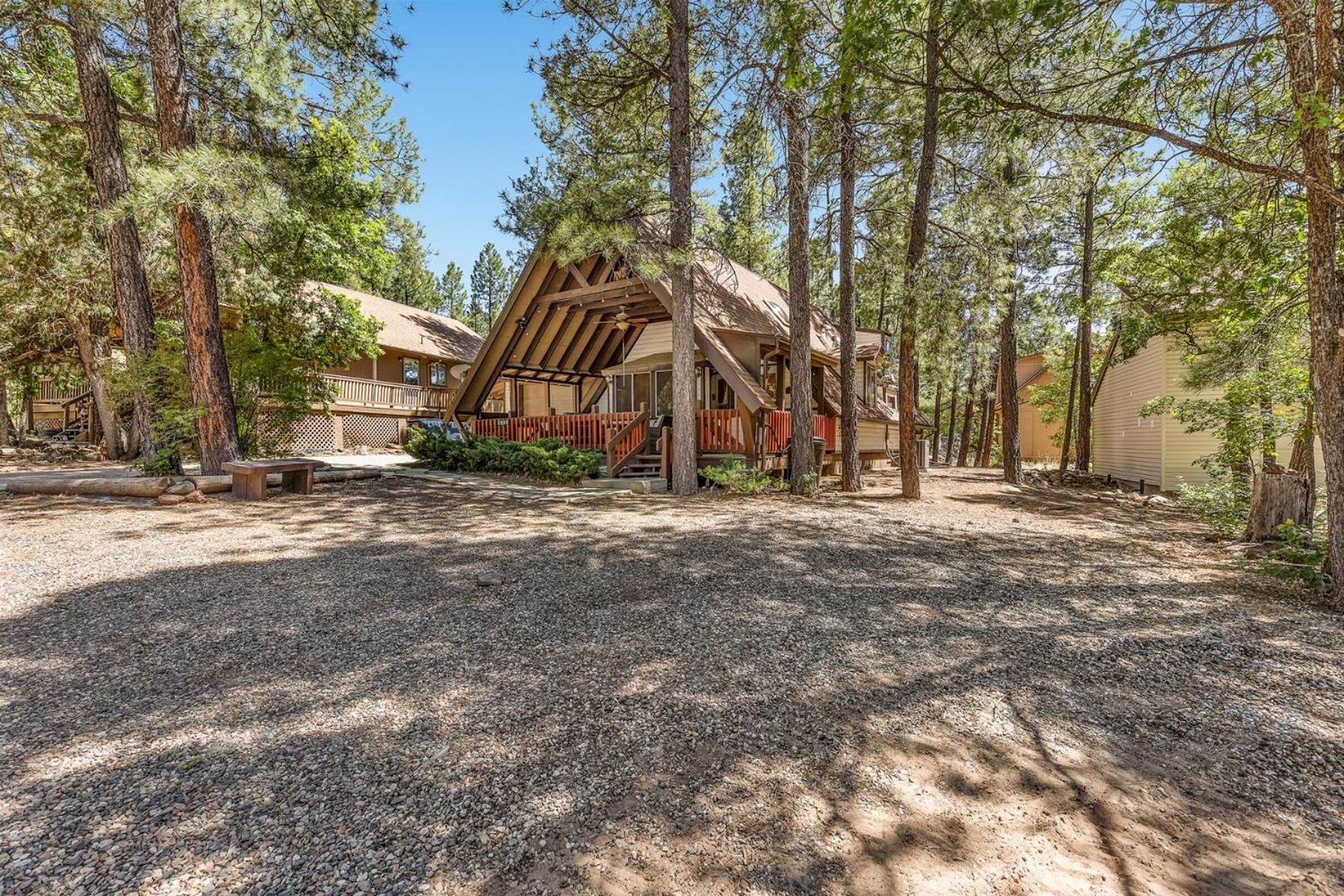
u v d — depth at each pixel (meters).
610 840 1.93
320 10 9.56
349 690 2.93
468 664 3.25
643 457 12.12
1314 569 5.23
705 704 2.86
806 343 10.63
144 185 6.95
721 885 1.75
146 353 9.61
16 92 9.77
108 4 8.27
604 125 10.53
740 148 11.41
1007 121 6.60
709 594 4.59
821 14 7.07
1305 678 3.33
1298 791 2.32
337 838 1.90
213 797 2.09
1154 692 3.14
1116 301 11.81
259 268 12.20
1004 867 1.86
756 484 10.43
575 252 9.09
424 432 13.36
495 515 7.79
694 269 12.39
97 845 1.84
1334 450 4.95
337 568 5.09
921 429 19.59
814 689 3.05
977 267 11.07
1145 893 1.77
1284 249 7.27
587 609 4.17
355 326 15.48
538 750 2.44
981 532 7.59
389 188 12.25
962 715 2.83
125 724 2.57
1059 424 30.50
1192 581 5.41
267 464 8.41
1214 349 8.51
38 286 13.54
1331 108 4.54
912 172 12.05
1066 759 2.50
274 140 10.08
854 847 1.93
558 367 16.11
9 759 2.29
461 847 1.87
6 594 4.27
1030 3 5.23
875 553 6.14
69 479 8.74
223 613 3.97
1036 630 4.02
